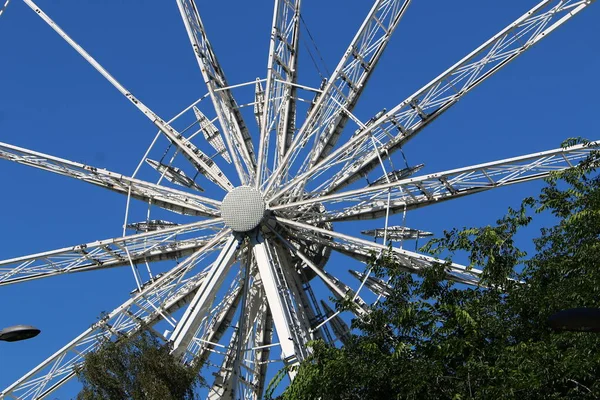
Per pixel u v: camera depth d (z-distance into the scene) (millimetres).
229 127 50312
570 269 32031
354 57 51188
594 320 21281
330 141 51906
